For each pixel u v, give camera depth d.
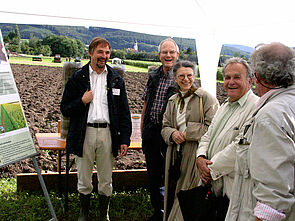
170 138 2.52
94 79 2.79
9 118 2.53
